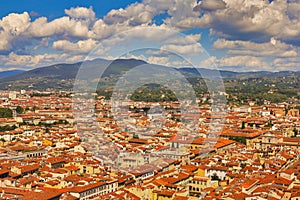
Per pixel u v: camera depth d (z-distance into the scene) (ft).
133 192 563.07
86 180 604.90
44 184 617.21
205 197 552.82
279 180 625.82
